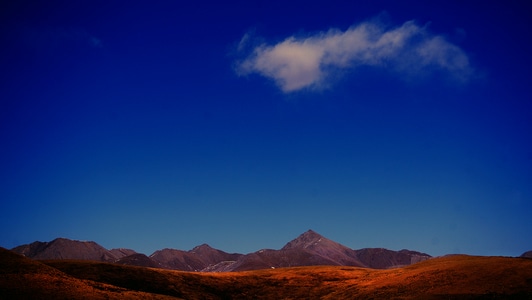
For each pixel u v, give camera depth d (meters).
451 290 79.38
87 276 101.88
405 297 82.50
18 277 72.38
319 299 100.44
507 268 83.31
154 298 80.56
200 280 113.62
